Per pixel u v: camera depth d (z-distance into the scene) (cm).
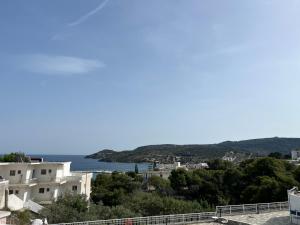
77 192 5762
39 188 5394
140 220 2591
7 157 6625
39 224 2373
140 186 8825
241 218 2806
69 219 3969
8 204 4394
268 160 7844
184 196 8981
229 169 8681
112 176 8444
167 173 13512
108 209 4631
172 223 2598
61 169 5738
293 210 2644
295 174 7612
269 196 6506
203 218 2752
